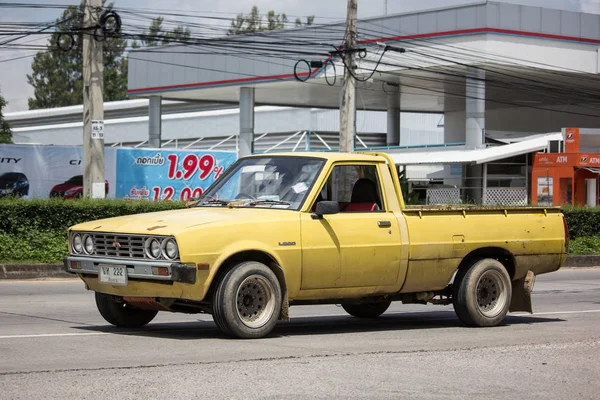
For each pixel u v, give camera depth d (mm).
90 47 22719
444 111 64500
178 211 9844
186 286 8711
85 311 12258
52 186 29672
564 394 6898
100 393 6438
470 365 7941
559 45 44062
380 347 8914
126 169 31031
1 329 10055
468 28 42281
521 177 43562
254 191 10000
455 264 10641
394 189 10359
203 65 51031
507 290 11109
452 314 12664
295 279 9391
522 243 11250
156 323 10852
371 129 69625
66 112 76250
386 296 10484
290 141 61875
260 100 57906
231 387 6727
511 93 52969
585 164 34594
